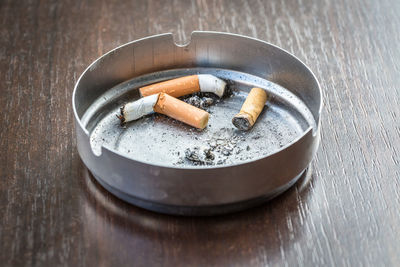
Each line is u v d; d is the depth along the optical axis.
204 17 0.43
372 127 0.35
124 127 0.34
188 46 0.37
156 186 0.29
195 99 0.36
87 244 0.29
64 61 0.39
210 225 0.30
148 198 0.29
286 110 0.35
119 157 0.29
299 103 0.36
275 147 0.33
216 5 0.44
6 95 0.37
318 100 0.33
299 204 0.31
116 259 0.29
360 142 0.34
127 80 0.37
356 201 0.31
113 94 0.36
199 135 0.34
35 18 0.42
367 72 0.39
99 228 0.30
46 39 0.41
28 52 0.40
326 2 0.44
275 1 0.44
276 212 0.31
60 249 0.29
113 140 0.34
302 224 0.30
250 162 0.28
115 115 0.35
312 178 0.32
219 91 0.36
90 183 0.32
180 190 0.29
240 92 0.37
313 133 0.32
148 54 0.37
